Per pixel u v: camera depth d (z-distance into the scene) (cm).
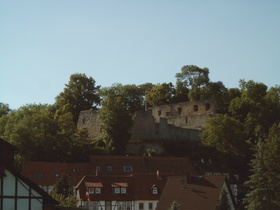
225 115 12131
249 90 13900
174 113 13125
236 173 11500
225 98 14450
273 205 7856
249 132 12706
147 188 9219
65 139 10694
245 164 11931
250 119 12781
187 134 12044
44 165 9781
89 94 14025
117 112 11244
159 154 11531
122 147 11194
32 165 9694
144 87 15900
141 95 15588
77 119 13500
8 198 3703
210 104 12688
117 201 8956
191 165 10862
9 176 3722
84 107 13800
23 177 3762
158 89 14988
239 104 13562
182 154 11706
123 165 10469
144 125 11794
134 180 9294
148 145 11594
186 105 13000
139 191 9144
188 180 7975
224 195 7512
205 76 14888
